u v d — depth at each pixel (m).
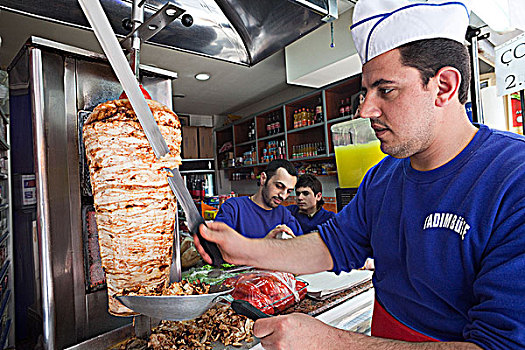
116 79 0.92
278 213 2.04
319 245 0.96
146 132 0.56
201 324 0.94
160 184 0.62
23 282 0.89
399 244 0.73
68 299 0.81
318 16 0.93
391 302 0.77
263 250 0.89
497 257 0.50
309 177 2.43
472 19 1.16
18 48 2.54
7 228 1.10
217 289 0.63
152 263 0.63
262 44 1.13
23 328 0.90
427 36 0.56
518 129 1.51
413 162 0.72
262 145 4.41
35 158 0.77
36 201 0.77
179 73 3.34
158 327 0.90
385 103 0.60
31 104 0.77
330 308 1.10
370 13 0.60
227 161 5.13
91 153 0.62
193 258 1.55
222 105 4.86
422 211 0.66
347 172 2.34
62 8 0.85
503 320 0.45
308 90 3.80
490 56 1.33
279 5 0.96
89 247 0.85
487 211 0.54
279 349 0.52
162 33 1.00
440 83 0.58
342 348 0.51
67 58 0.83
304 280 1.29
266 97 4.48
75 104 0.84
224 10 1.07
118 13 0.92
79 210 0.83
